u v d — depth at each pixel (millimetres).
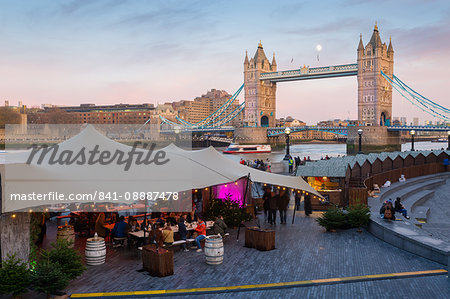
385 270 16281
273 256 18312
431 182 47531
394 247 19891
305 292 14164
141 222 21906
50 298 13359
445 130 171125
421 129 185375
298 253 18781
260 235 19281
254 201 29797
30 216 15414
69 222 23391
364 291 14203
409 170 48281
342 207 29766
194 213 22516
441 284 14742
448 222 30031
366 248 19688
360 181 31359
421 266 16781
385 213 22703
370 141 195250
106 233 20844
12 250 14109
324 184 30812
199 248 19172
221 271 16219
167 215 23188
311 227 24438
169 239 18406
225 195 27234
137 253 18672
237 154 141125
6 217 14023
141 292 13938
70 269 14289
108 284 14766
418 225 26719
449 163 56688
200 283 14875
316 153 159875
